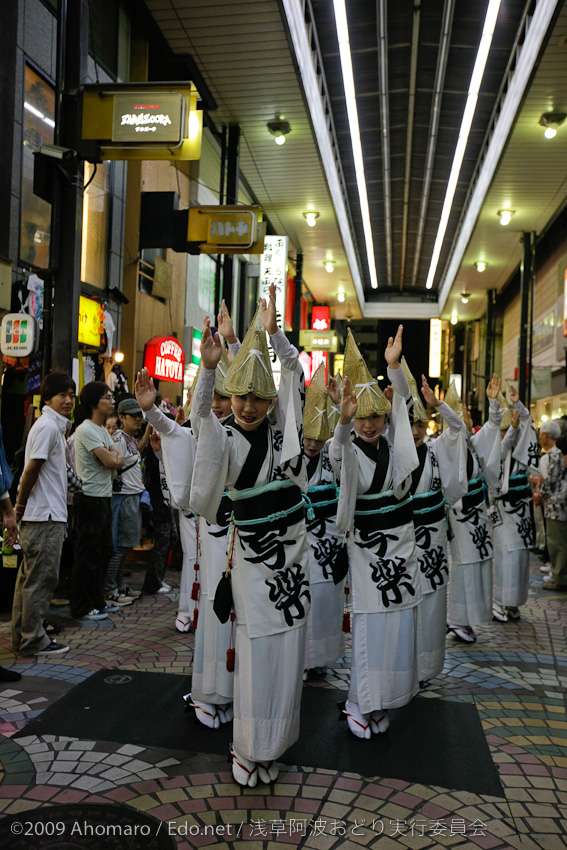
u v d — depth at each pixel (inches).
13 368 291.9
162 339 402.3
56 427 177.9
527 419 234.2
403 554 135.1
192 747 126.7
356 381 134.6
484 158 536.1
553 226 706.8
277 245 590.9
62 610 223.0
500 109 455.2
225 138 462.6
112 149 258.7
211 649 134.6
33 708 142.3
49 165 244.5
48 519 175.5
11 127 279.9
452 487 179.8
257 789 112.9
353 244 789.2
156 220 391.9
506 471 231.6
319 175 548.1
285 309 587.8
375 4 365.1
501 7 355.9
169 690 153.9
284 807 107.8
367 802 110.2
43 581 175.8
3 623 203.9
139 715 139.8
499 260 766.5
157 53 423.8
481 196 563.5
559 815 108.0
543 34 327.9
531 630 223.8
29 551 174.6
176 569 305.7
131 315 400.8
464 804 110.5
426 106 482.6
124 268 400.2
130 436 243.1
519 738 136.9
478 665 184.2
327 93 468.1
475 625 209.2
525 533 233.5
